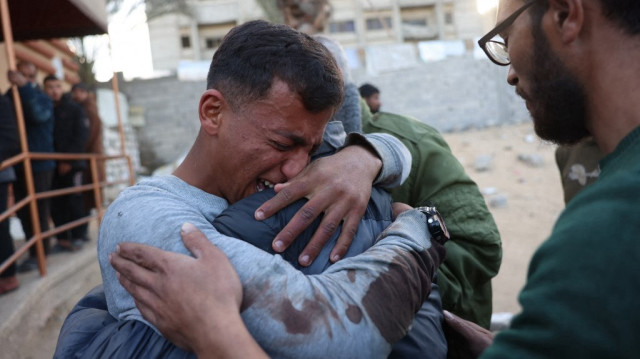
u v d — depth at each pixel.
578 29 0.82
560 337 0.66
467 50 15.16
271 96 1.01
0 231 3.95
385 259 0.98
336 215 1.04
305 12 3.44
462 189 1.84
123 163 14.37
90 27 6.50
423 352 1.04
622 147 0.79
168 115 17.44
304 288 0.92
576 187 2.32
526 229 8.52
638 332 0.64
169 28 19.69
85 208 6.35
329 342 0.88
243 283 0.92
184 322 0.87
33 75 5.16
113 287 1.07
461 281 1.76
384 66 13.76
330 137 1.29
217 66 1.07
